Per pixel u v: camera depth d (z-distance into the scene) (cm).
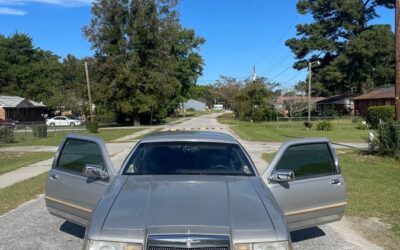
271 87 8294
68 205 644
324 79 7719
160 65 6569
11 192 1197
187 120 8119
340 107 7925
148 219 410
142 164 561
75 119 7125
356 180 1261
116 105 6562
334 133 4041
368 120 4703
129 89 6556
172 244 383
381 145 1911
